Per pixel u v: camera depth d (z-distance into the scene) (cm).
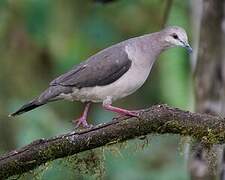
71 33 1778
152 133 919
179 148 923
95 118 1697
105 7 1741
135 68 1078
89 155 949
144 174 1583
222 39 1259
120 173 1559
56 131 1585
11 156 911
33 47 1789
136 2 1736
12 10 1728
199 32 1273
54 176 1292
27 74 1805
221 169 1127
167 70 1700
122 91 1082
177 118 909
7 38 1775
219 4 1259
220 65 1259
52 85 1079
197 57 1273
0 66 1795
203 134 905
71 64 1783
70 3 1770
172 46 1120
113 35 1770
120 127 912
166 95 1692
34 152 911
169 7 1393
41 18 1675
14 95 1788
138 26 1808
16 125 1631
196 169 1221
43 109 1630
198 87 1267
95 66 1067
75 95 1080
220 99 1256
